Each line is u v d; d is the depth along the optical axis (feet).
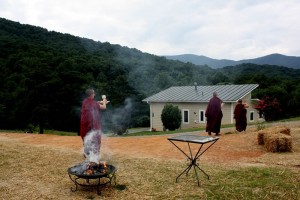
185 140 21.98
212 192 20.34
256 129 50.60
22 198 19.84
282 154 30.81
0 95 114.93
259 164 27.25
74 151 35.27
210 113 44.34
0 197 19.98
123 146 39.32
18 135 52.24
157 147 37.37
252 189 20.52
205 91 109.40
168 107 103.81
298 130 43.80
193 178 23.49
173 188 21.39
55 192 20.94
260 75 169.78
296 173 23.57
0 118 110.32
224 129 61.82
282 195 19.40
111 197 19.97
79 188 21.71
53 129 106.22
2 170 26.43
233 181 22.22
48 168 27.14
